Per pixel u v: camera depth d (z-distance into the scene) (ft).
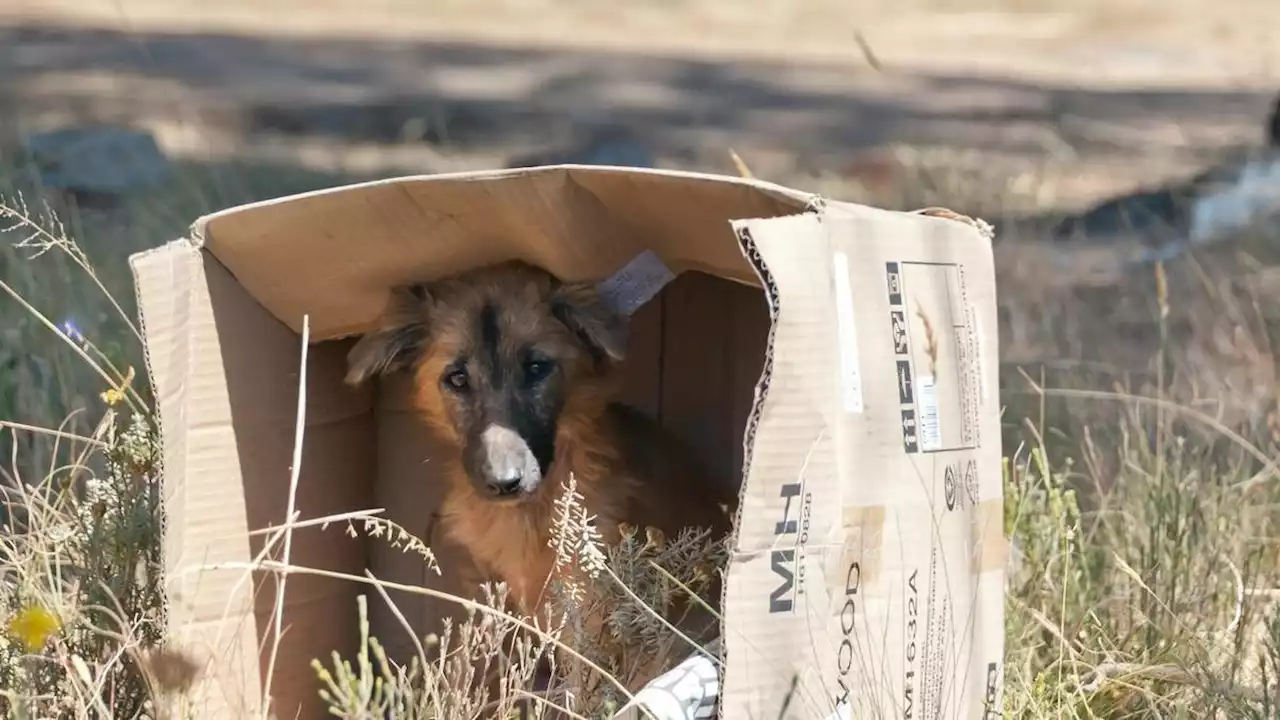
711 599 15.03
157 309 12.09
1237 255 27.58
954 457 12.32
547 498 15.87
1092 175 41.93
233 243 12.89
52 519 13.96
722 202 12.10
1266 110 53.31
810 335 10.57
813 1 102.06
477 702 12.33
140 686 12.39
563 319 15.46
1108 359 23.40
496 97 58.49
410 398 16.25
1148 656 14.08
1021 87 65.57
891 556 11.41
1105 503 16.22
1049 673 13.66
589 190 12.81
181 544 12.25
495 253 14.98
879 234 11.54
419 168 39.83
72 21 71.41
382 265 14.26
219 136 43.45
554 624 14.51
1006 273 29.45
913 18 93.40
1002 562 13.23
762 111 58.54
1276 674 13.12
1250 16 88.69
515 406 15.57
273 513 13.70
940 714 12.10
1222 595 15.15
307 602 14.34
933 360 12.01
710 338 17.95
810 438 10.58
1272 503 16.71
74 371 18.54
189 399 12.54
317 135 46.09
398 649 15.90
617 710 12.30
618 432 17.01
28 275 19.86
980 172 40.57
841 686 11.00
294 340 14.25
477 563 16.37
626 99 60.44
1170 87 63.67
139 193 28.76
